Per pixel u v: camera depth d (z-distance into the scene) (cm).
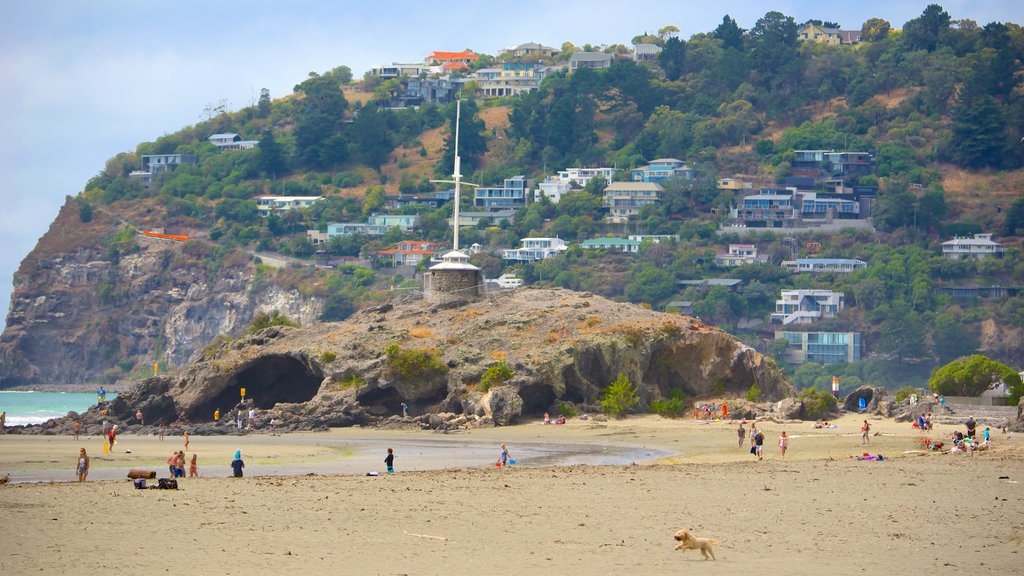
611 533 4859
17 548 4372
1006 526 5078
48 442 10550
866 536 4834
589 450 9712
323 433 11662
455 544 4575
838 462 8031
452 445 10225
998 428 11050
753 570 4172
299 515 5203
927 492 6166
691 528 5003
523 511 5422
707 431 11250
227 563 4166
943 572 4159
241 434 11619
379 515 5238
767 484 6538
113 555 4272
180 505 5459
